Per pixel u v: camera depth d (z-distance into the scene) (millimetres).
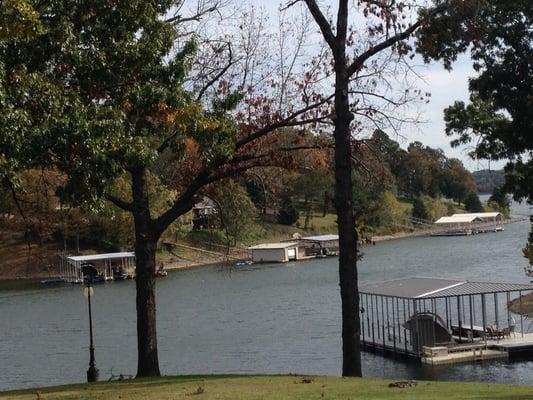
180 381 18344
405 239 149500
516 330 47250
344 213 21562
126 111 19547
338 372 37719
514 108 26781
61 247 106500
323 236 133750
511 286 44906
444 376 36750
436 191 175750
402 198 173875
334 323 54875
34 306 74688
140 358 22219
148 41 19578
